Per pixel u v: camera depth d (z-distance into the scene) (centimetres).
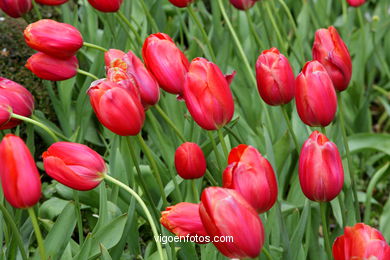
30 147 146
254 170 116
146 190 135
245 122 172
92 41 185
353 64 193
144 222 161
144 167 155
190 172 132
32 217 122
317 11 203
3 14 182
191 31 193
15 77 175
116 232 137
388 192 181
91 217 154
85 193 150
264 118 169
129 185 154
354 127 185
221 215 110
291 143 162
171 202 166
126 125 126
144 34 178
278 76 133
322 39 137
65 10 182
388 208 157
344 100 189
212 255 136
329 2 213
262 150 162
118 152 149
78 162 124
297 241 132
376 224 175
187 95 126
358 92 192
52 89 173
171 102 168
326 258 147
